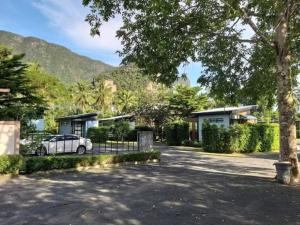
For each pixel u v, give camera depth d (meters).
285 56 12.49
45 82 33.47
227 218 7.41
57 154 24.62
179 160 21.44
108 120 51.22
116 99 86.56
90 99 85.75
